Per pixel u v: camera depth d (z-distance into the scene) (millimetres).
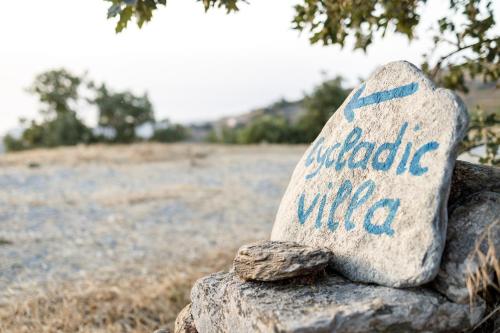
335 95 27531
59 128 29688
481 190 3254
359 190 3277
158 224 9680
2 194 12195
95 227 9375
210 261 7215
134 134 32344
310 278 3020
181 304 5680
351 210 3254
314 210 3559
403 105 3275
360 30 4457
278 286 3006
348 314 2580
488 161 4586
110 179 14617
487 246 2783
